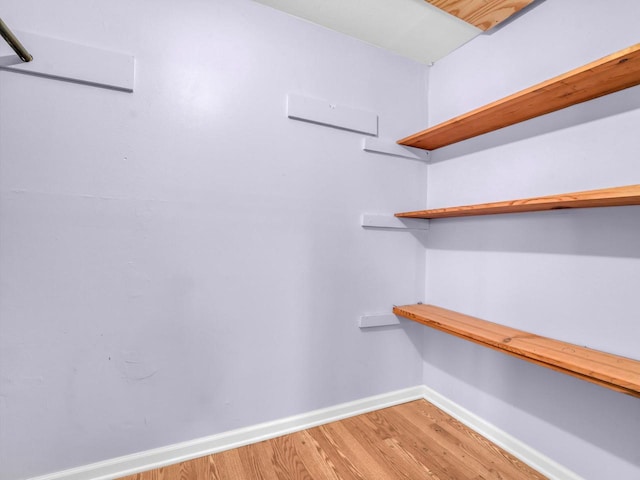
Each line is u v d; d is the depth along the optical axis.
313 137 1.53
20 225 1.05
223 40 1.33
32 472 1.07
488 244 1.50
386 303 1.73
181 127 1.26
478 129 1.46
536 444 1.27
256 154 1.40
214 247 1.32
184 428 1.27
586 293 1.13
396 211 1.76
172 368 1.25
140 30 1.19
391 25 1.54
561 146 1.21
